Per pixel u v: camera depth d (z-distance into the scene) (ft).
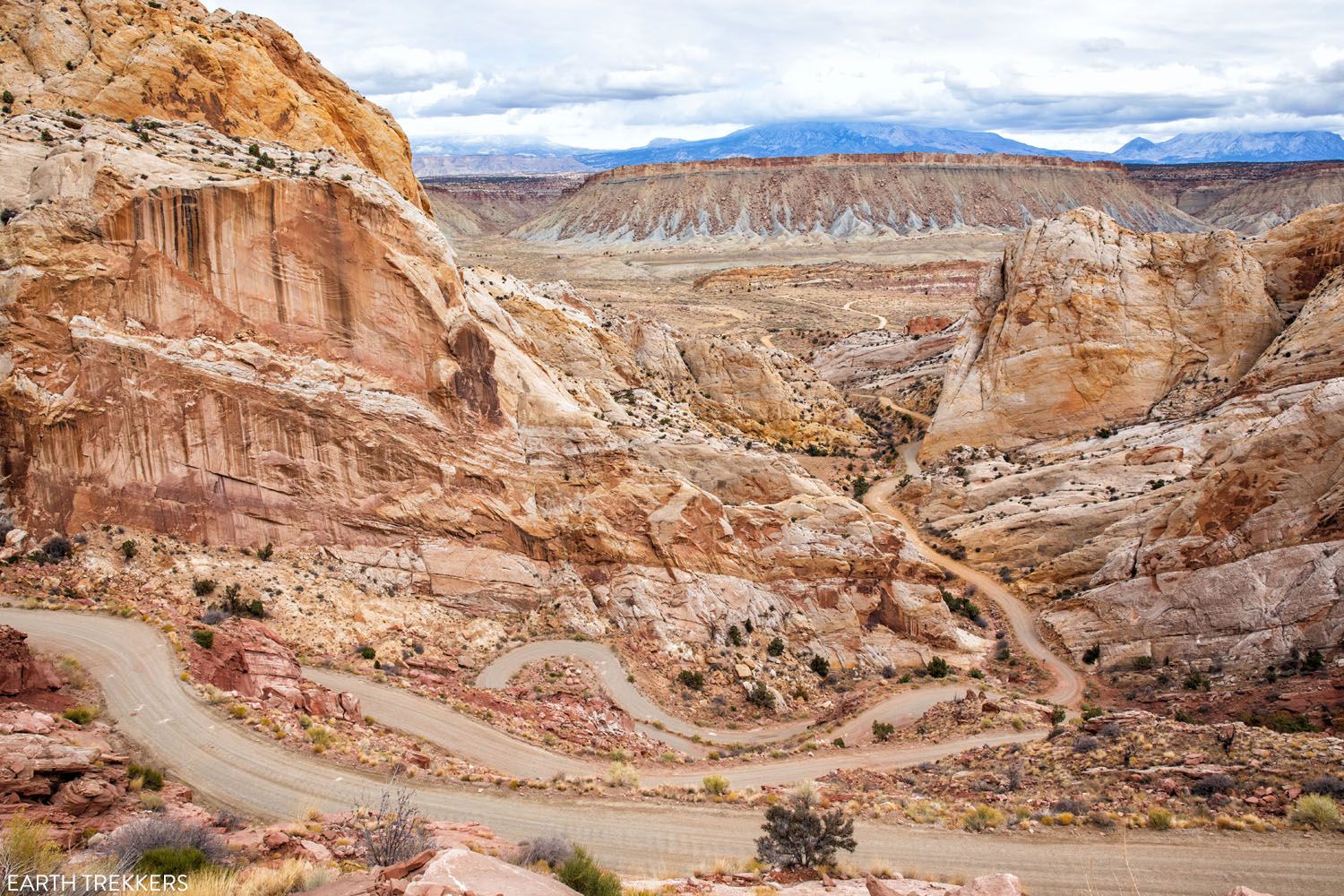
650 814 98.99
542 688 154.81
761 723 168.55
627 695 162.50
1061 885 78.69
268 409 159.43
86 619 120.57
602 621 183.11
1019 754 123.85
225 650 119.14
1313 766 96.63
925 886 73.26
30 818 69.05
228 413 155.63
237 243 158.51
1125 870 80.53
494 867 56.34
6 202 147.02
